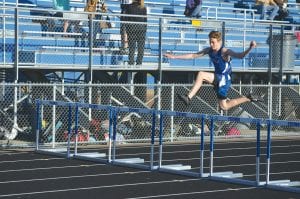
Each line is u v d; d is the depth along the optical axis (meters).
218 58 26.25
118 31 46.34
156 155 35.12
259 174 27.03
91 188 24.61
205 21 44.28
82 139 38.09
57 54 40.72
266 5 58.97
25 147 36.50
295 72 48.03
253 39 52.84
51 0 48.69
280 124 25.11
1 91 38.28
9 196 22.73
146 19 44.81
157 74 42.19
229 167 31.48
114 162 30.78
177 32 47.31
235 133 44.41
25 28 42.75
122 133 39.94
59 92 39.38
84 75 43.25
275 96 46.88
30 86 37.28
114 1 51.50
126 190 24.36
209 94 43.78
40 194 23.20
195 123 42.78
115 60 41.66
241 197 23.56
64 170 28.81
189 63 45.81
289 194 24.41
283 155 36.34
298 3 63.38
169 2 55.28
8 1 46.12
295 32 48.12
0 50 39.88
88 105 31.70
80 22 42.28
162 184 25.89
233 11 58.38
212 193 24.19
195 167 30.95
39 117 34.75
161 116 28.88
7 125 37.94
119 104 40.72
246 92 48.06
